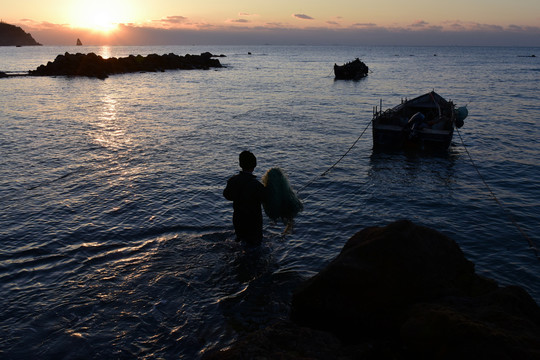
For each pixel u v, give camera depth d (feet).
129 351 13.57
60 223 25.84
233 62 353.51
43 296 17.12
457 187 36.55
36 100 97.30
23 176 37.06
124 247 22.04
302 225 26.11
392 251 13.73
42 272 19.39
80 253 21.43
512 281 20.49
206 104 94.27
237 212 20.54
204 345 13.76
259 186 19.81
